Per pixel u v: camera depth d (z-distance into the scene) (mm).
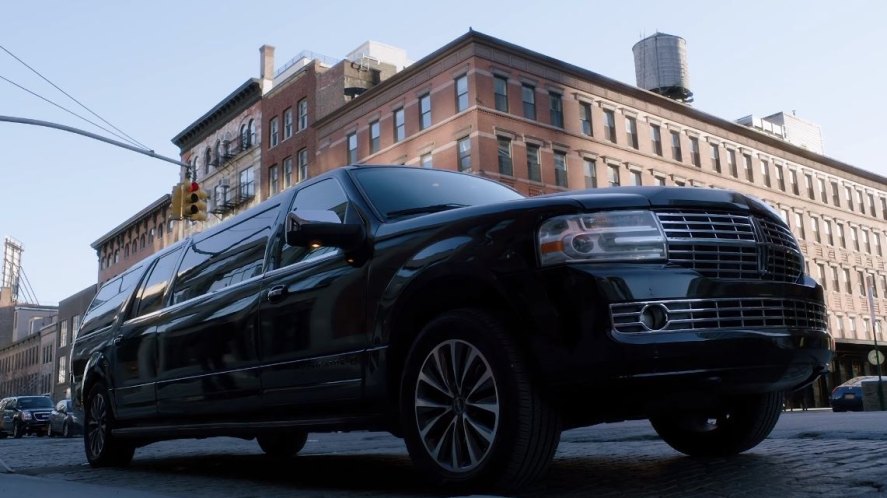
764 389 3414
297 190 4988
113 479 5301
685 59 47219
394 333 3760
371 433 11852
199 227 51531
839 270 50812
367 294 3916
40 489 3498
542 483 3752
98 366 6645
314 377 4152
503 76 33000
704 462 4352
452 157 32469
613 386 3084
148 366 5832
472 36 32062
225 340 4902
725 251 3422
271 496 3883
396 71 42344
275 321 4484
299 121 42750
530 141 33500
